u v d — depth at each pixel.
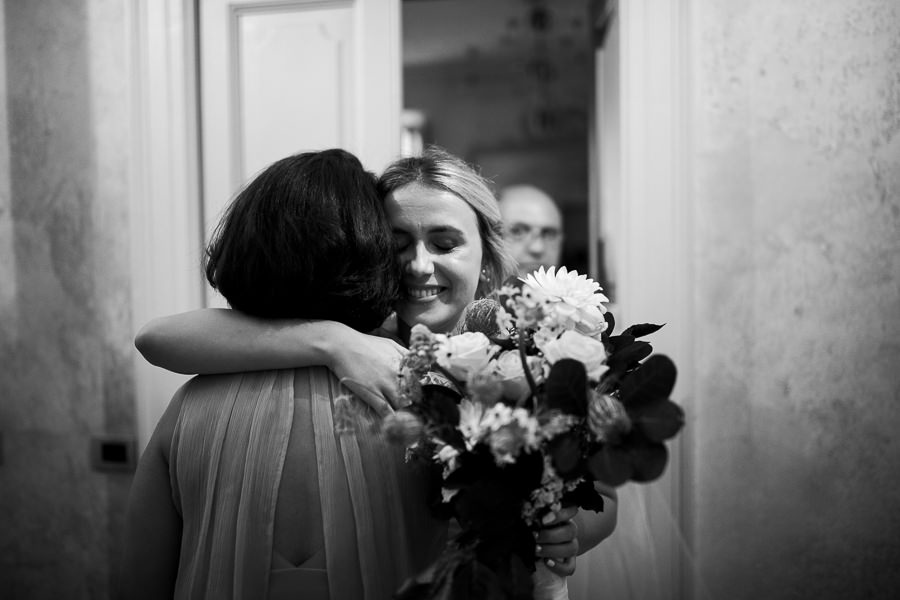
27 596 1.71
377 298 0.92
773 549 1.48
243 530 0.84
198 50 1.70
